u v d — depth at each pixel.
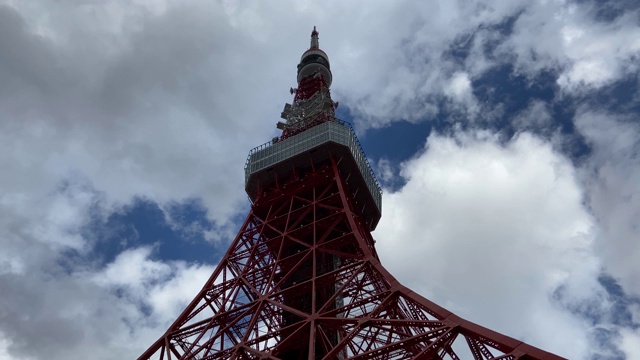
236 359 52.25
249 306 58.47
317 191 75.38
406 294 49.91
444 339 43.56
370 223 81.25
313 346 49.19
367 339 52.56
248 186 80.62
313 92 99.69
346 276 58.78
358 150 81.19
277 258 65.12
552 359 37.91
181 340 58.56
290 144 80.00
